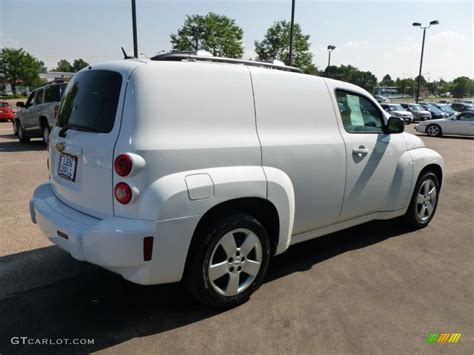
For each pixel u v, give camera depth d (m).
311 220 3.81
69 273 3.75
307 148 3.57
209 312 3.16
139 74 2.76
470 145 16.20
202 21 28.17
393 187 4.64
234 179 2.97
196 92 2.94
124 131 2.69
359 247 4.63
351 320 3.11
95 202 2.88
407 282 3.77
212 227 2.96
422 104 35.19
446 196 7.30
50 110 11.41
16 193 6.49
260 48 32.41
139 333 2.88
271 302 3.34
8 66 53.12
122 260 2.64
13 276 3.67
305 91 3.68
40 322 2.98
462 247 4.70
